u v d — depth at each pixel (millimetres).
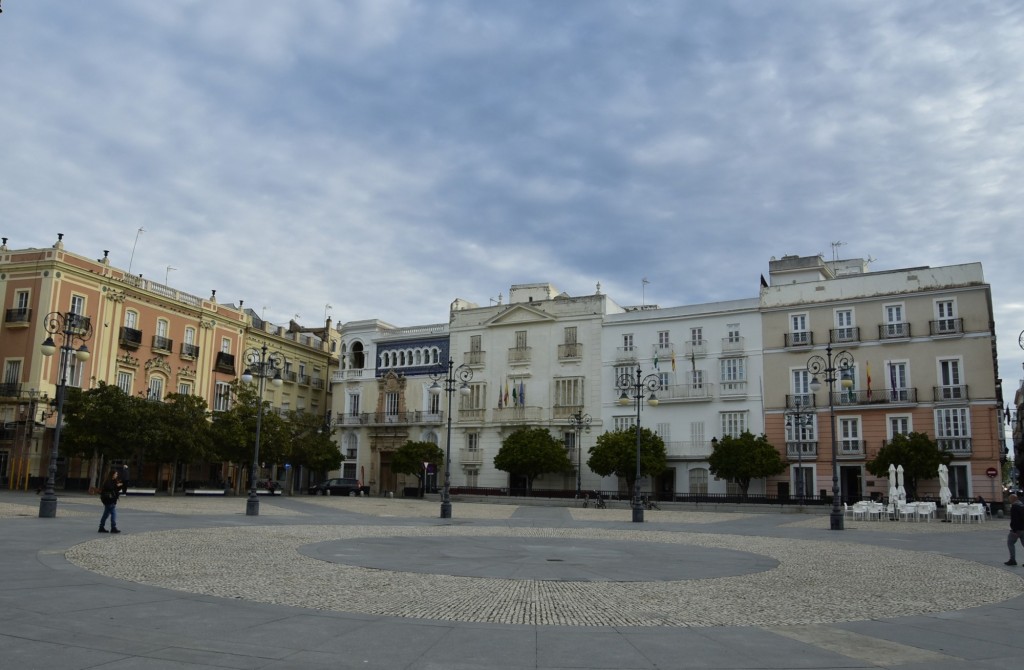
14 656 8469
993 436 51938
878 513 43688
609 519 39844
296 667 8492
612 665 8992
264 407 61188
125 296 59406
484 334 72500
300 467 75938
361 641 9797
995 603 13953
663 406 63531
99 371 56656
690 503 53406
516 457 62219
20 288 54719
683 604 13180
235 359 70250
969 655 9758
